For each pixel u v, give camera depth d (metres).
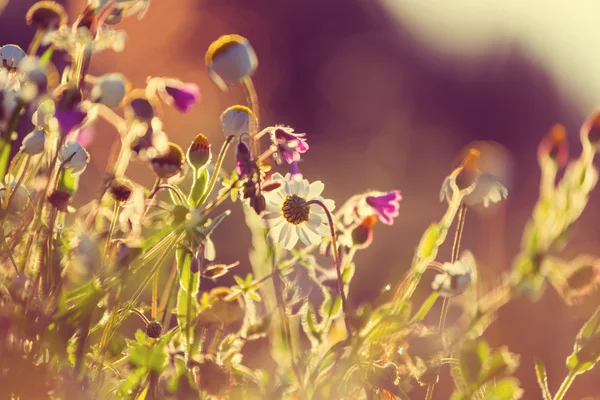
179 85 0.96
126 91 0.94
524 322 1.22
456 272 0.95
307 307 0.98
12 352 0.90
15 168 0.97
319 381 0.96
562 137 1.00
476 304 0.98
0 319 0.90
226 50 0.95
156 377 0.91
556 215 0.99
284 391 0.95
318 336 0.98
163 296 0.99
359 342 0.94
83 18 0.94
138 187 0.94
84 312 0.91
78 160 0.94
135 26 3.16
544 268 0.98
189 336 0.94
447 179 0.98
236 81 0.96
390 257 1.90
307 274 0.99
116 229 0.96
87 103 0.93
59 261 0.92
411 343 0.94
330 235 0.99
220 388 0.93
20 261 0.93
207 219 0.94
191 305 0.95
